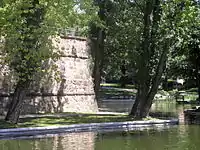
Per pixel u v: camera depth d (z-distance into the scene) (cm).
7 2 1881
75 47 3362
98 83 3866
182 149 1568
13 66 2186
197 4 2605
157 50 2717
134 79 3369
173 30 2516
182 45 2734
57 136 1911
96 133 2041
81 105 3325
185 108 4153
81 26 3238
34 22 2062
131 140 1808
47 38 2097
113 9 3331
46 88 3012
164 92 6888
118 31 3198
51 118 2488
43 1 2014
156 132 2108
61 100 3136
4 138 1825
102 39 3819
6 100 2708
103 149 1563
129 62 3378
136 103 2869
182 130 2203
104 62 4253
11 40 1988
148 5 2681
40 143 1694
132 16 2931
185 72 3338
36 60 2042
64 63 3200
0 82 2691
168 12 2516
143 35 2733
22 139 1805
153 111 3619
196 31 2723
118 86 7881
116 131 2139
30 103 2869
